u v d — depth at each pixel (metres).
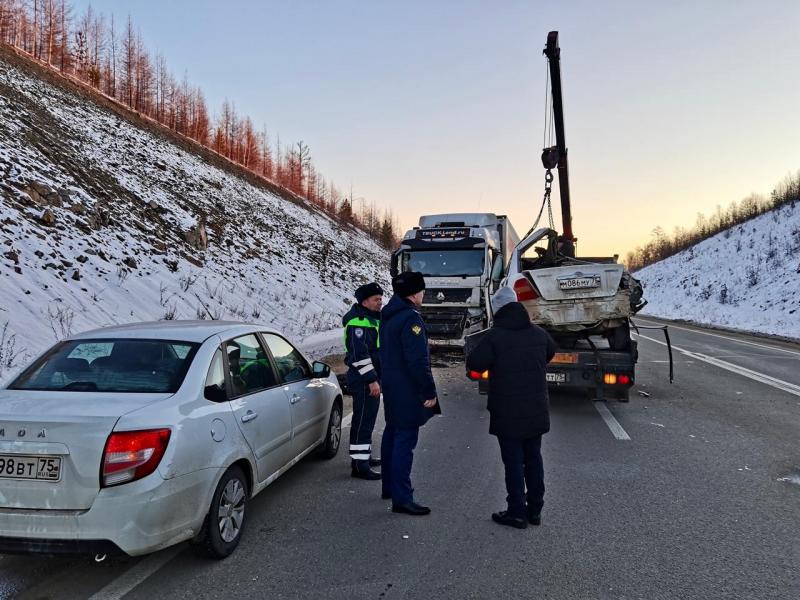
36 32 48.16
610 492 4.60
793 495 4.54
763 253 43.28
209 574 3.19
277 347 4.84
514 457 3.95
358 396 5.05
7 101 21.42
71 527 2.73
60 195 15.32
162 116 58.97
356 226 74.06
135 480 2.80
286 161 79.19
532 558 3.41
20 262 10.92
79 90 37.09
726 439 6.31
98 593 2.96
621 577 3.16
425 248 13.12
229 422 3.51
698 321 32.78
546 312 7.68
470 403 8.44
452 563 3.34
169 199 24.70
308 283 25.95
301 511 4.21
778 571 3.25
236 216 30.56
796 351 15.83
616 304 7.51
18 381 3.45
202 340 3.77
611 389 7.55
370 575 3.19
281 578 3.15
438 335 12.70
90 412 2.92
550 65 11.70
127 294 12.88
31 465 2.80
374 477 5.02
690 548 3.55
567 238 12.20
